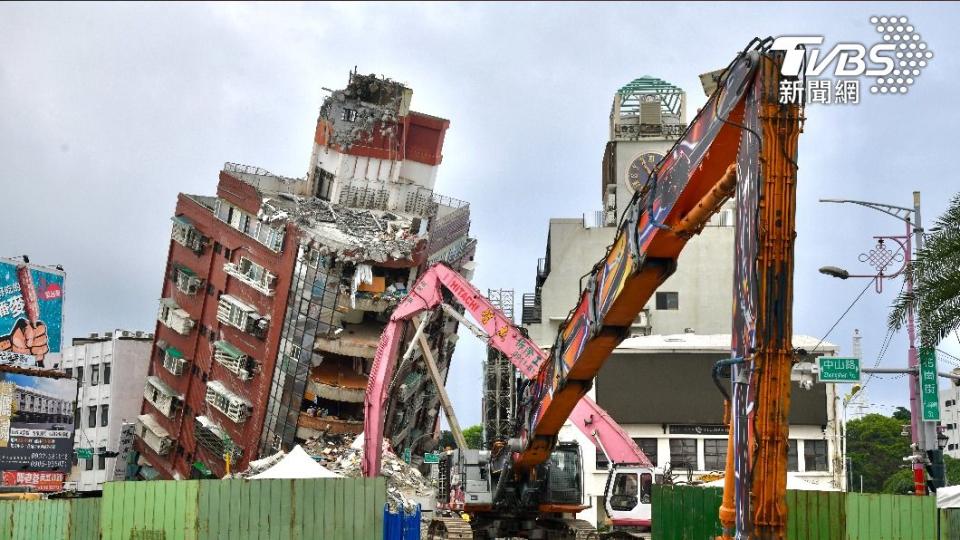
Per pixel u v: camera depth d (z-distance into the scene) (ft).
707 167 80.59
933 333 96.99
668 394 233.55
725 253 284.00
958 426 419.33
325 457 264.31
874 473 334.03
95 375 373.40
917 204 122.01
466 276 350.64
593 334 106.73
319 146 323.16
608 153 316.40
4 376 250.57
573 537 150.51
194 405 319.68
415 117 328.29
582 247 278.67
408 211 324.60
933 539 98.58
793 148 66.80
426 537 163.63
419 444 346.13
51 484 258.57
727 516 69.31
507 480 155.12
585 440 233.35
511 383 237.66
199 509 106.63
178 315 322.34
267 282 286.87
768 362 65.72
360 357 286.05
